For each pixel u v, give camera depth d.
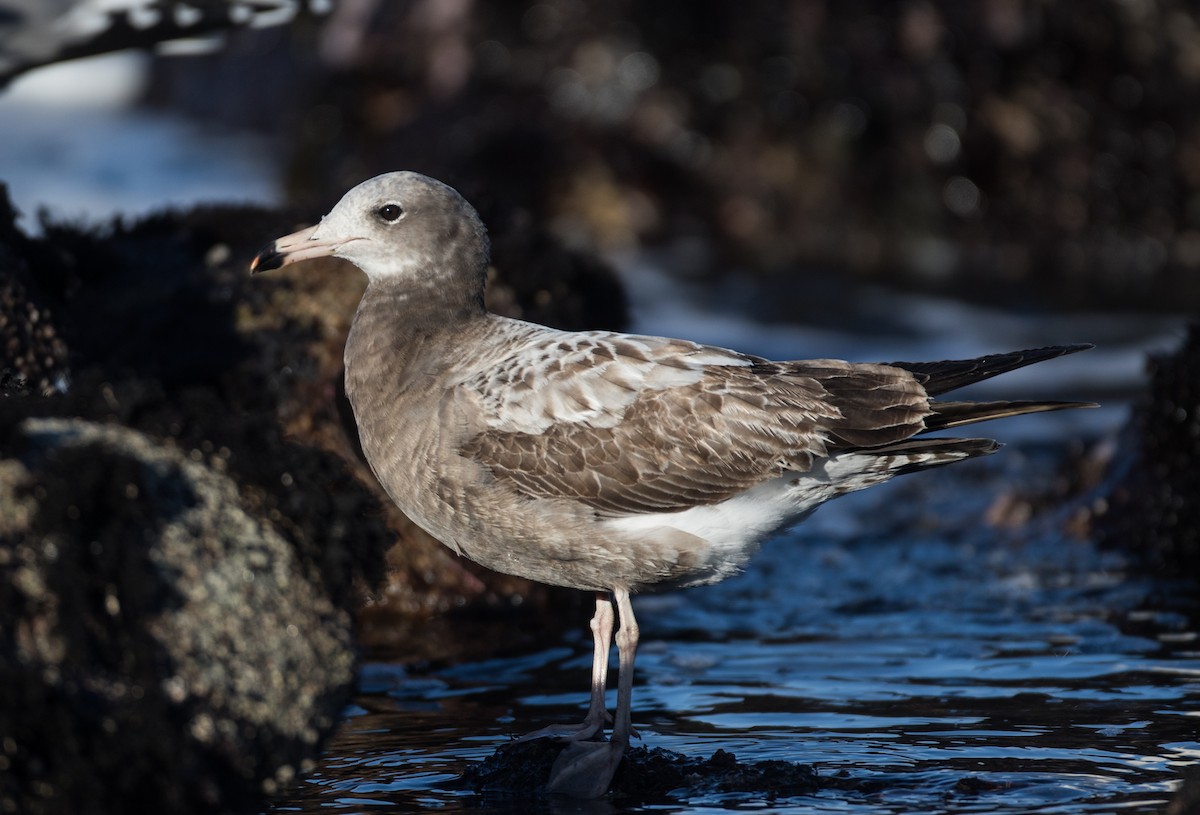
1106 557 14.07
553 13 30.16
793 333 23.83
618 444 9.02
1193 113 30.98
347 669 6.77
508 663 11.34
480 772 8.62
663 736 9.34
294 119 33.56
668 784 8.40
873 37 30.19
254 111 39.38
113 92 42.38
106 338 12.95
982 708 9.73
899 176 30.03
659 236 29.45
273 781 6.44
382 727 9.70
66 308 13.02
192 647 6.25
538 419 9.09
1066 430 18.62
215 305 13.23
